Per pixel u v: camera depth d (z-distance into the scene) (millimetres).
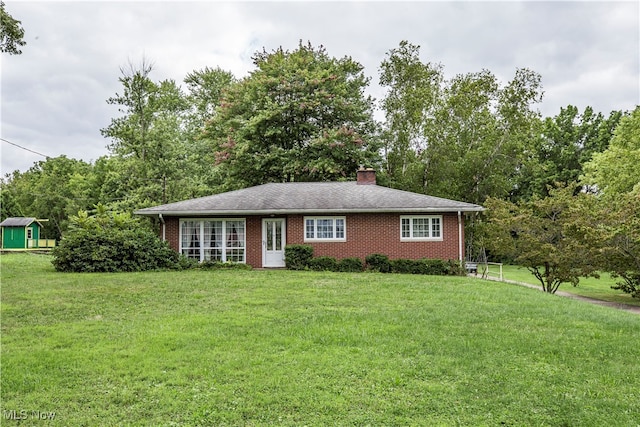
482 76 32781
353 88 33281
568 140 46156
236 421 4680
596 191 42125
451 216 19562
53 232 54312
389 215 19703
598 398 5312
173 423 4613
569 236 16125
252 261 20219
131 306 10398
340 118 31062
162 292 12297
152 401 5113
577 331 8297
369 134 32594
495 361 6520
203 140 36031
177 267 18641
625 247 15625
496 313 9812
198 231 20438
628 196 16438
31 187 56969
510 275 26703
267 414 4820
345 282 14547
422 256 19500
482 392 5441
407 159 32562
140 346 7074
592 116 46438
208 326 8398
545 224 17078
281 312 9750
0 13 16500
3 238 38844
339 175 30469
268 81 30203
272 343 7281
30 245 39562
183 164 30250
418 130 32812
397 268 18578
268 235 20328
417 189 32000
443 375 5965
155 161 28984
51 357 6551
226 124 32688
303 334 7836
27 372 5957
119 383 5621
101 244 18094
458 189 32375
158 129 29391
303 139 31234
